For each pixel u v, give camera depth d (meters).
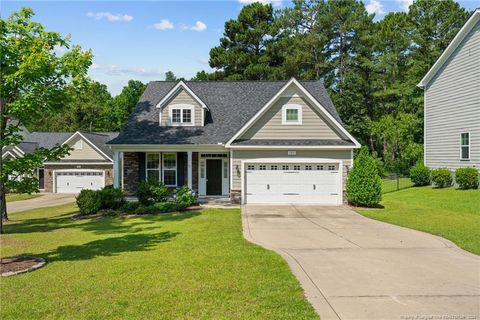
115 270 8.63
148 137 22.52
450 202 19.47
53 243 12.36
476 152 22.64
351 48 51.84
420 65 44.91
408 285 7.64
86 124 60.97
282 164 21.05
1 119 14.91
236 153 21.05
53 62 16.52
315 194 21.05
